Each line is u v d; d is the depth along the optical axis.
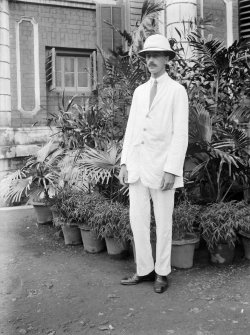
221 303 3.23
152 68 3.32
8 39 8.10
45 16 8.41
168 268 3.49
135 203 3.46
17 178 5.47
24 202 7.55
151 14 6.00
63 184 5.01
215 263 4.01
